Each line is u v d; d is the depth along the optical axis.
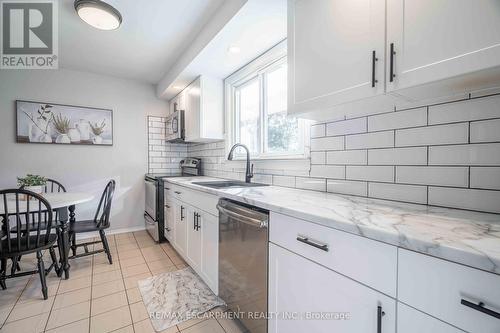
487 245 0.52
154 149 3.51
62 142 2.89
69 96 2.94
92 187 3.09
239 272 1.32
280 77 2.04
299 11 1.25
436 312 0.54
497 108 0.84
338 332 0.77
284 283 1.00
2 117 2.62
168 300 1.68
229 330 1.41
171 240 2.58
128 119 3.32
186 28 2.01
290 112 1.31
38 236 1.65
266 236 1.11
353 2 0.98
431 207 0.98
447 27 0.71
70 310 1.56
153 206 2.93
